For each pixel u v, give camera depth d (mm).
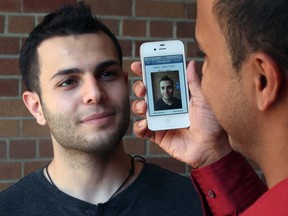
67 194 1399
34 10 2412
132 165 1470
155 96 1330
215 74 785
